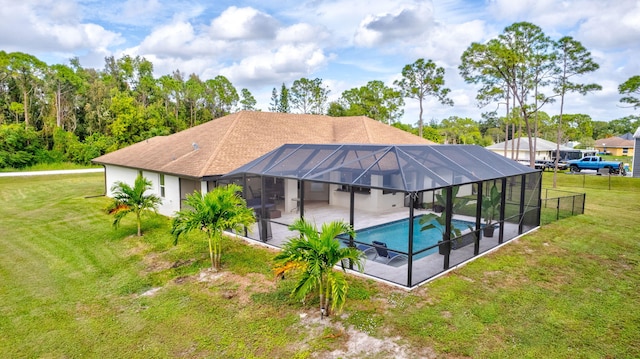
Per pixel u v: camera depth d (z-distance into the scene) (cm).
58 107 6309
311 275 829
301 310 905
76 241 1541
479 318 848
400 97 5594
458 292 988
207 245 1447
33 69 6319
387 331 800
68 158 5497
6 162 4869
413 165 1255
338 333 796
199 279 1119
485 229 1412
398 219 1939
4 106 6150
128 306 951
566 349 729
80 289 1061
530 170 1703
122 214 1582
